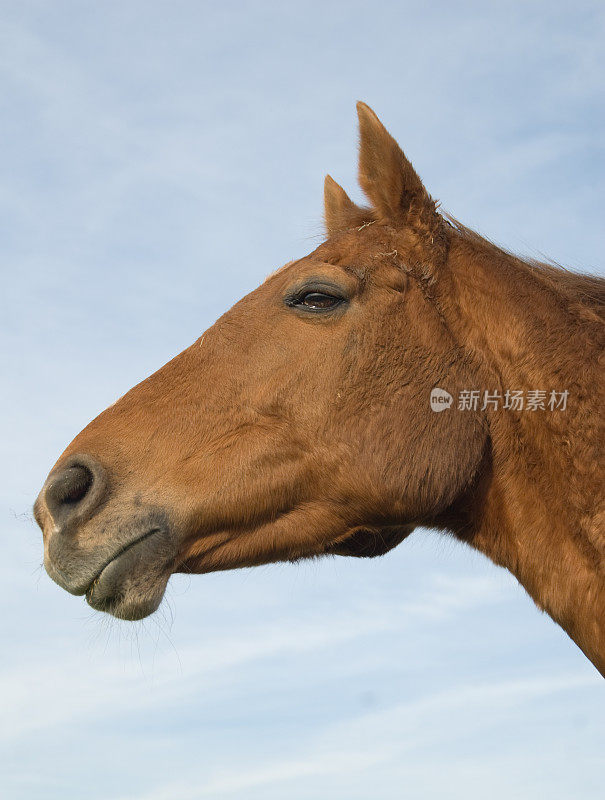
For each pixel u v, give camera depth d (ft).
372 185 13.41
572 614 11.58
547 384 11.87
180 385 12.78
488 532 12.60
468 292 12.64
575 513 11.51
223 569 12.74
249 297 13.38
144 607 11.74
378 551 13.98
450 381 12.33
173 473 12.25
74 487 11.88
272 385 12.52
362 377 12.38
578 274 13.10
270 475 12.35
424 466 12.14
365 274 12.68
